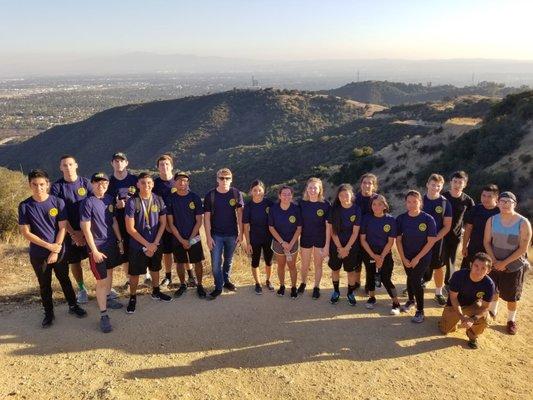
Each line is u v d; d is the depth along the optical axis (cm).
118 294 650
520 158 2773
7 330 522
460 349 514
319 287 694
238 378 443
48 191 544
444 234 611
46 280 532
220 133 10862
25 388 412
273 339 520
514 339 553
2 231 1078
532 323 602
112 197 580
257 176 5856
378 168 3969
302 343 512
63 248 543
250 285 699
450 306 535
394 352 500
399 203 3334
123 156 630
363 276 787
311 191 619
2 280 725
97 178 550
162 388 420
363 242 601
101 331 527
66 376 434
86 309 591
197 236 627
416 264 569
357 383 439
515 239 552
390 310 608
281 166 5947
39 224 521
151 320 558
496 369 478
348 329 549
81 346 492
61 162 575
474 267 505
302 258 655
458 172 640
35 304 608
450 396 425
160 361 468
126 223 567
